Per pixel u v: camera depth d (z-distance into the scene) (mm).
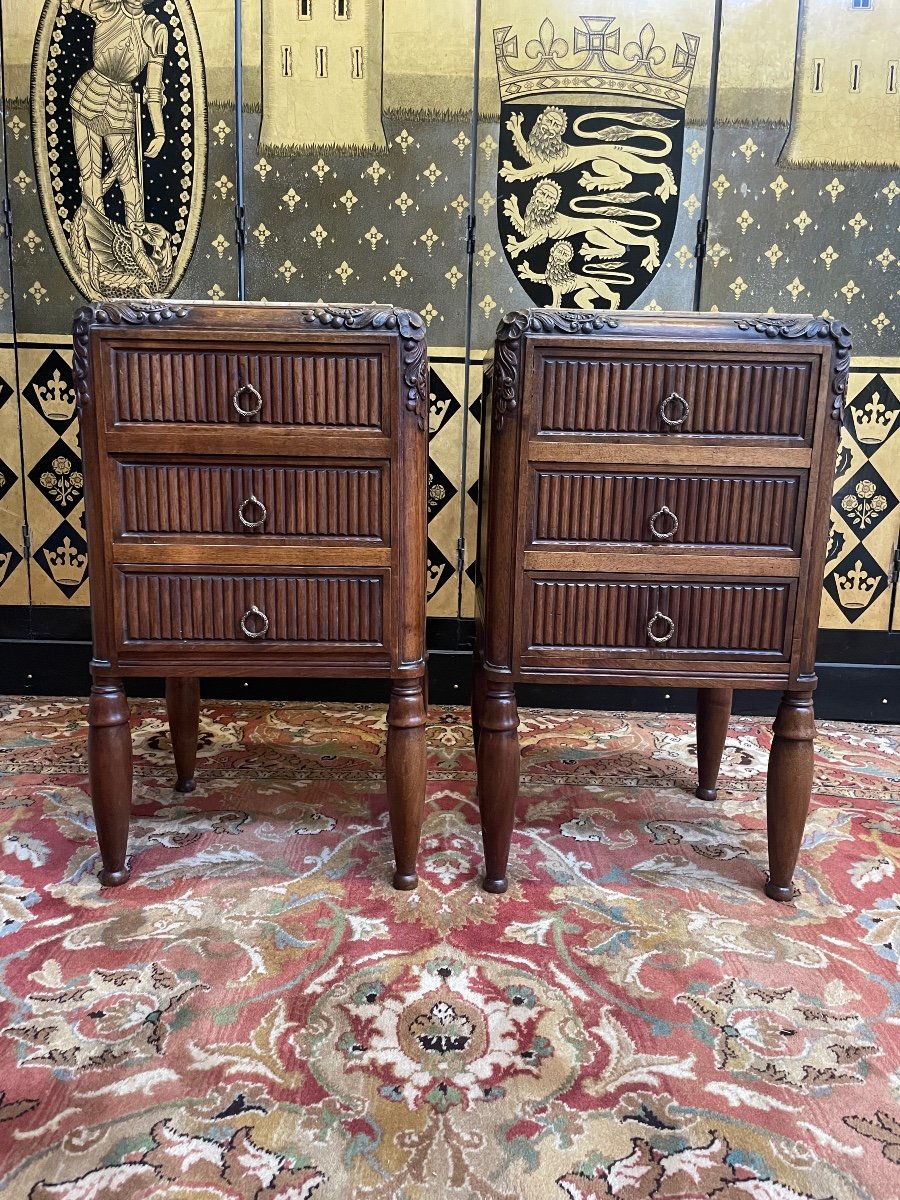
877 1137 886
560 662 1343
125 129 2254
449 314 2320
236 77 2229
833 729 2336
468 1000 1102
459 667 2414
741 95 2217
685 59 2205
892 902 1379
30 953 1188
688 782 1893
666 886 1419
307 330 1242
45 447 2377
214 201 2283
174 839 1550
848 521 2375
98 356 1234
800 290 2297
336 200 2279
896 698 2398
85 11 2203
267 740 2102
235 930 1256
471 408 2354
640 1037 1038
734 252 2283
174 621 1318
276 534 1305
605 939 1254
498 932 1267
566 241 2285
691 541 1315
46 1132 872
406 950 1213
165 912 1301
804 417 1278
